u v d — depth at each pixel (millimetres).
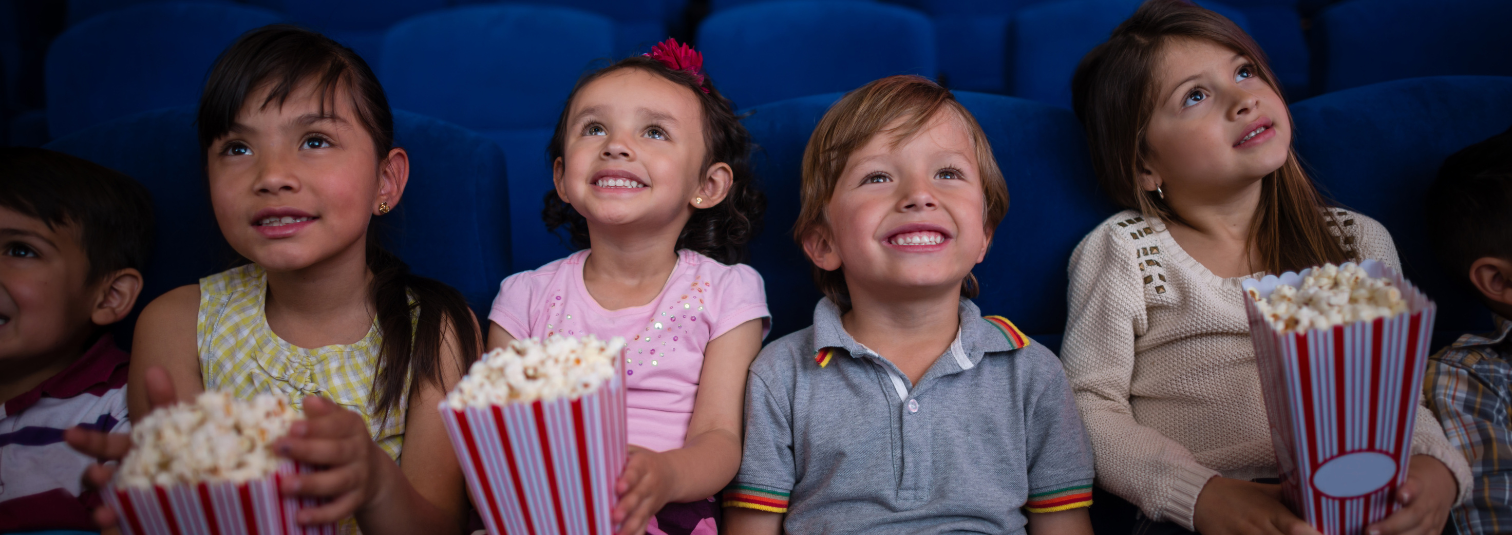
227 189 701
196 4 1532
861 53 1547
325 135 722
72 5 1895
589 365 495
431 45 1545
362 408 762
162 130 917
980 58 2004
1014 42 1579
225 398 499
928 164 763
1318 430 534
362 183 740
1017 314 938
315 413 511
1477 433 741
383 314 777
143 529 486
